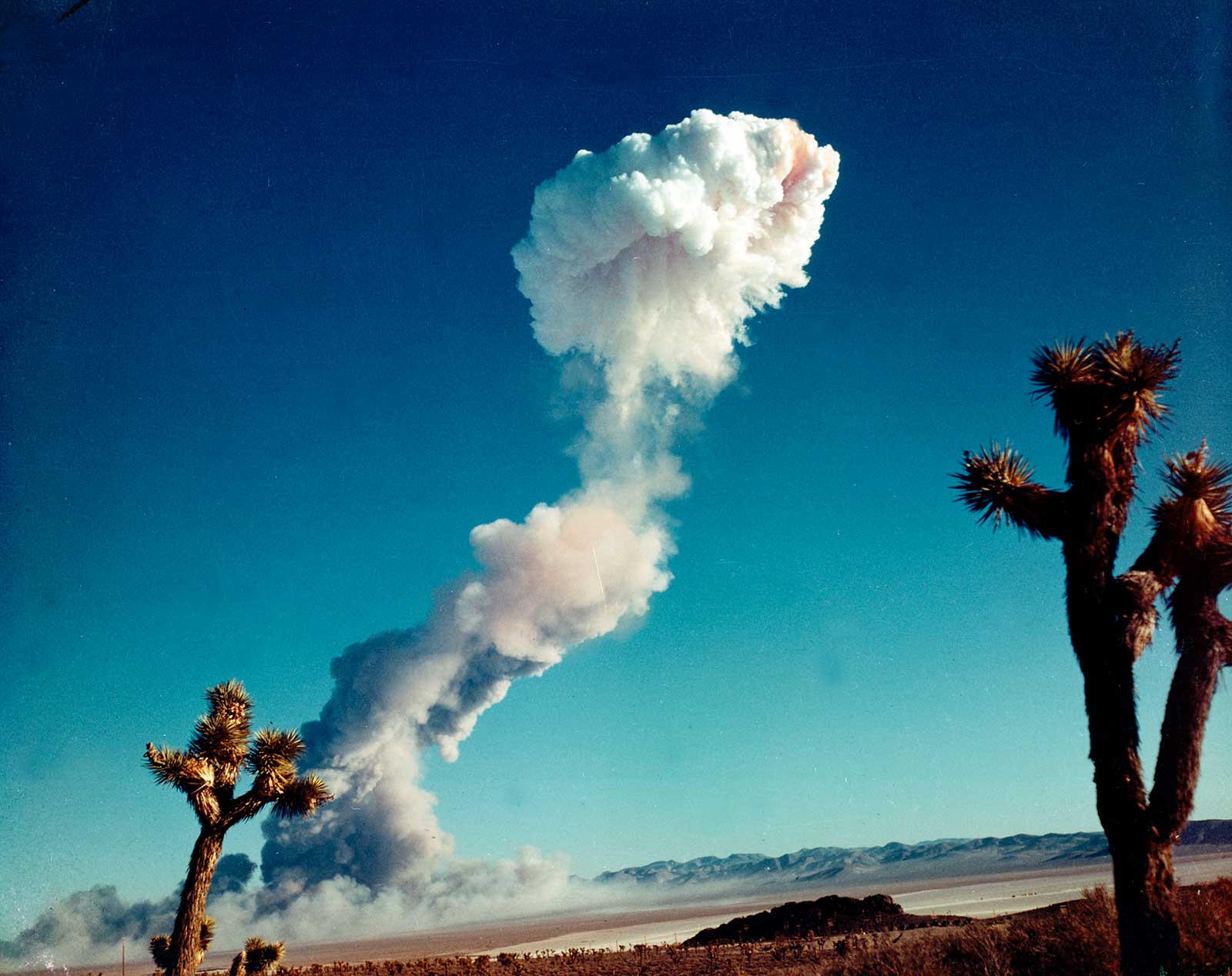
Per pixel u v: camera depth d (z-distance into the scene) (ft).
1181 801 36.58
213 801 52.26
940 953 53.21
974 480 43.04
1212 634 38.65
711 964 132.67
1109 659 38.55
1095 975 40.60
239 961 72.13
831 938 149.79
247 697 56.90
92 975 330.75
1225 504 39.45
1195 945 36.24
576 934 413.18
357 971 179.22
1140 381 39.63
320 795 53.88
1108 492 40.40
